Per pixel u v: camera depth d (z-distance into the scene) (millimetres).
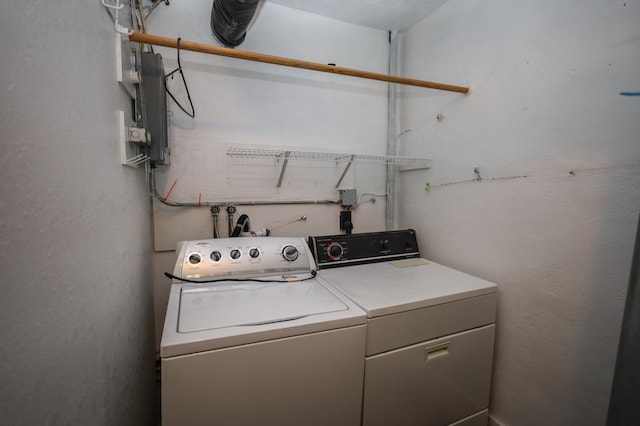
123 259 944
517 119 1328
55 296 498
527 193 1293
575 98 1108
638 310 757
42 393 449
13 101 393
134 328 1072
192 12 1634
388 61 2162
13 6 395
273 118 1845
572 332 1140
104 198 769
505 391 1406
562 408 1181
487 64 1474
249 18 1444
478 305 1295
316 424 951
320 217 2031
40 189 459
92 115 698
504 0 1377
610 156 1013
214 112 1709
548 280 1219
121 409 868
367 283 1344
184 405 791
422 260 1801
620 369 803
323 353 941
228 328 866
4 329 362
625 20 964
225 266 1331
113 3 914
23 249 410
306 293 1188
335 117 2020
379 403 1074
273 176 1871
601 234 1045
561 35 1149
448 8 1729
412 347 1130
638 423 750
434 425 1226
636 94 945
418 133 1988
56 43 523
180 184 1669
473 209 1573
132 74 1151
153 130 1363
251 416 861
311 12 1902
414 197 2041
